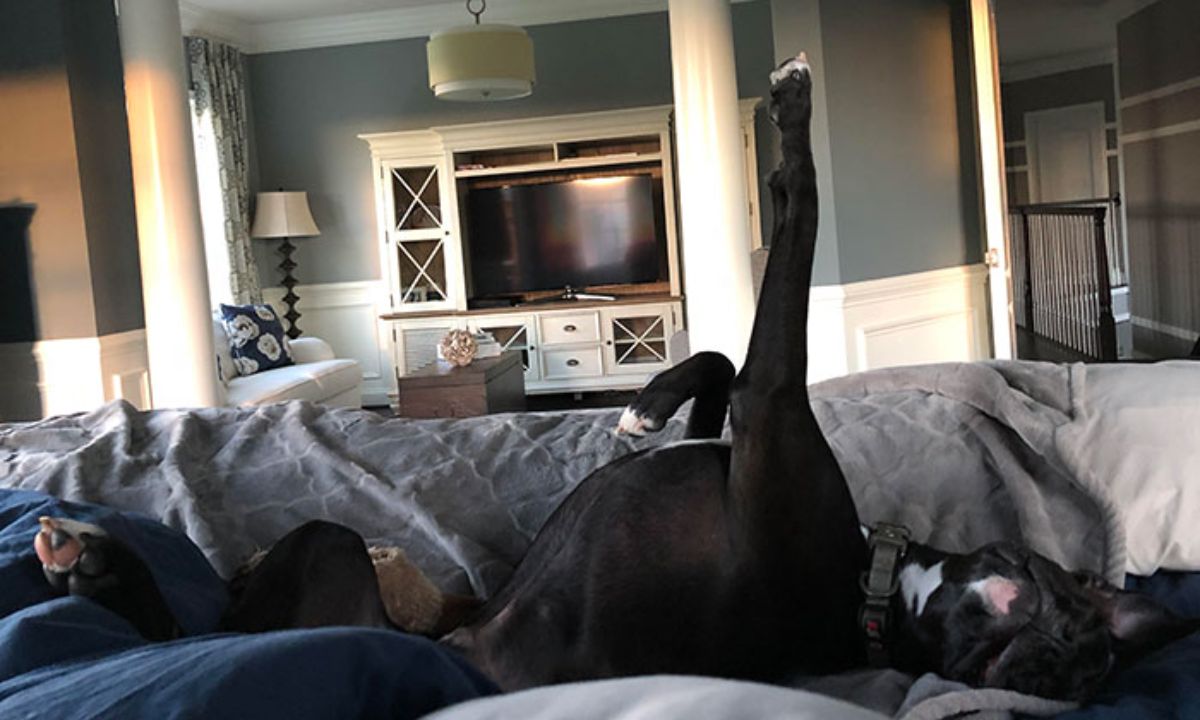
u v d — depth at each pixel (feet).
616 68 26.32
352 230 27.40
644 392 4.84
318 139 27.30
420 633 4.75
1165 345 18.11
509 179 27.09
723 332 15.10
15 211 14.44
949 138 18.78
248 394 18.33
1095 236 18.25
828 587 4.20
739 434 4.20
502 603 4.51
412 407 18.57
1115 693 4.00
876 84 17.42
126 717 1.73
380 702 1.86
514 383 21.01
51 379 14.58
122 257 15.30
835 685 4.13
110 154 15.15
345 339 27.68
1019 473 5.05
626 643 4.21
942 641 3.92
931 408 5.41
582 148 26.76
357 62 27.04
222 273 24.99
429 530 5.48
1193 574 4.97
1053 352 19.02
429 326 26.18
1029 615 3.77
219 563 5.36
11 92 14.30
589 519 4.40
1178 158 17.85
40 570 3.97
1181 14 17.19
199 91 24.47
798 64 4.35
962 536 5.13
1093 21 17.72
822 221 16.94
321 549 4.35
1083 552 4.89
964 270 18.86
